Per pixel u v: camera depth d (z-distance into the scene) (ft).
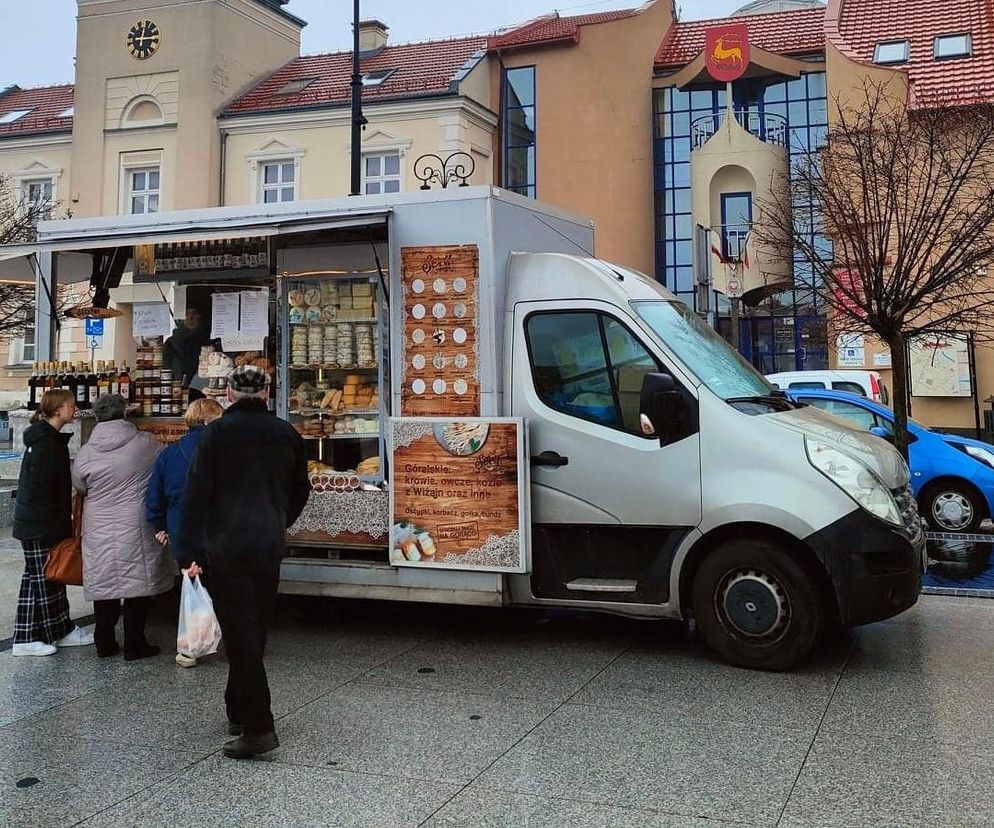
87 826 11.90
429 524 19.69
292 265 22.72
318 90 72.74
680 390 18.65
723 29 69.31
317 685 17.58
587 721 15.39
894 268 31.42
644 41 74.95
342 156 69.05
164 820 12.04
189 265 24.25
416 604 24.75
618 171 73.82
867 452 18.34
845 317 36.37
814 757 13.71
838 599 17.17
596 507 19.04
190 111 71.61
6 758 14.19
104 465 19.25
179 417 24.71
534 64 75.05
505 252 20.70
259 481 14.38
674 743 14.35
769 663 17.87
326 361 22.31
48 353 25.70
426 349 20.53
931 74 60.75
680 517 18.37
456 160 67.00
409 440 19.90
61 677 18.43
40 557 20.25
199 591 18.97
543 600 19.48
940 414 57.00
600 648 20.02
